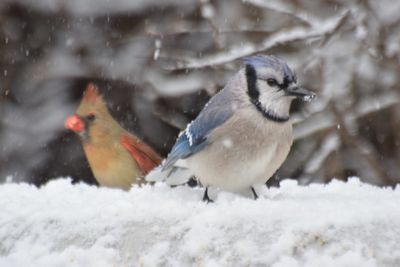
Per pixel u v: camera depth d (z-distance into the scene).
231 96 6.98
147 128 13.59
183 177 7.31
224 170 6.90
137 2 13.24
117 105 13.38
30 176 14.16
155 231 5.58
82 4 13.61
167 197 6.57
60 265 5.65
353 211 5.43
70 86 14.16
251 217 5.44
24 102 14.23
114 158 9.12
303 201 6.05
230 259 5.27
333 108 11.39
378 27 11.47
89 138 9.19
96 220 5.81
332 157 11.66
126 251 5.56
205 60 11.59
